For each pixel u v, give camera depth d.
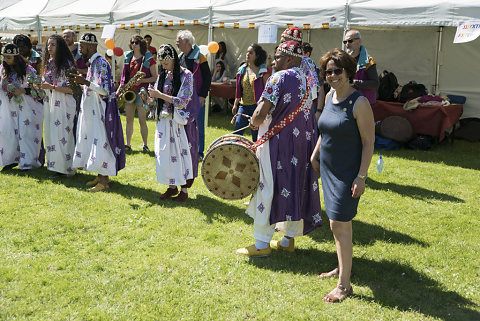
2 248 3.88
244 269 3.69
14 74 5.97
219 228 4.54
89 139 5.46
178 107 4.85
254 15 9.20
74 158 5.48
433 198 5.79
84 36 5.22
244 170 3.90
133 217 4.70
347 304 3.24
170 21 10.20
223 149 3.89
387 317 3.10
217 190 4.02
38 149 6.35
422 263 3.93
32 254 3.82
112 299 3.18
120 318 2.96
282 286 3.45
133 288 3.33
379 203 5.54
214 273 3.61
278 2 9.04
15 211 4.73
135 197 5.35
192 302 3.19
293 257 3.99
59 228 4.36
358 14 8.17
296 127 3.73
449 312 3.19
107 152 5.45
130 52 7.86
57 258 3.74
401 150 8.73
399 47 11.03
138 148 7.99
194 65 6.63
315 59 12.09
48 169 5.88
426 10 7.65
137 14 10.56
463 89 10.48
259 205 3.86
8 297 3.16
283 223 4.04
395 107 9.10
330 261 3.93
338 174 3.21
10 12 12.80
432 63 10.72
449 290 3.47
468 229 4.75
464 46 10.29
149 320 2.96
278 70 3.82
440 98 9.06
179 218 4.73
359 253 4.12
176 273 3.58
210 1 9.81
